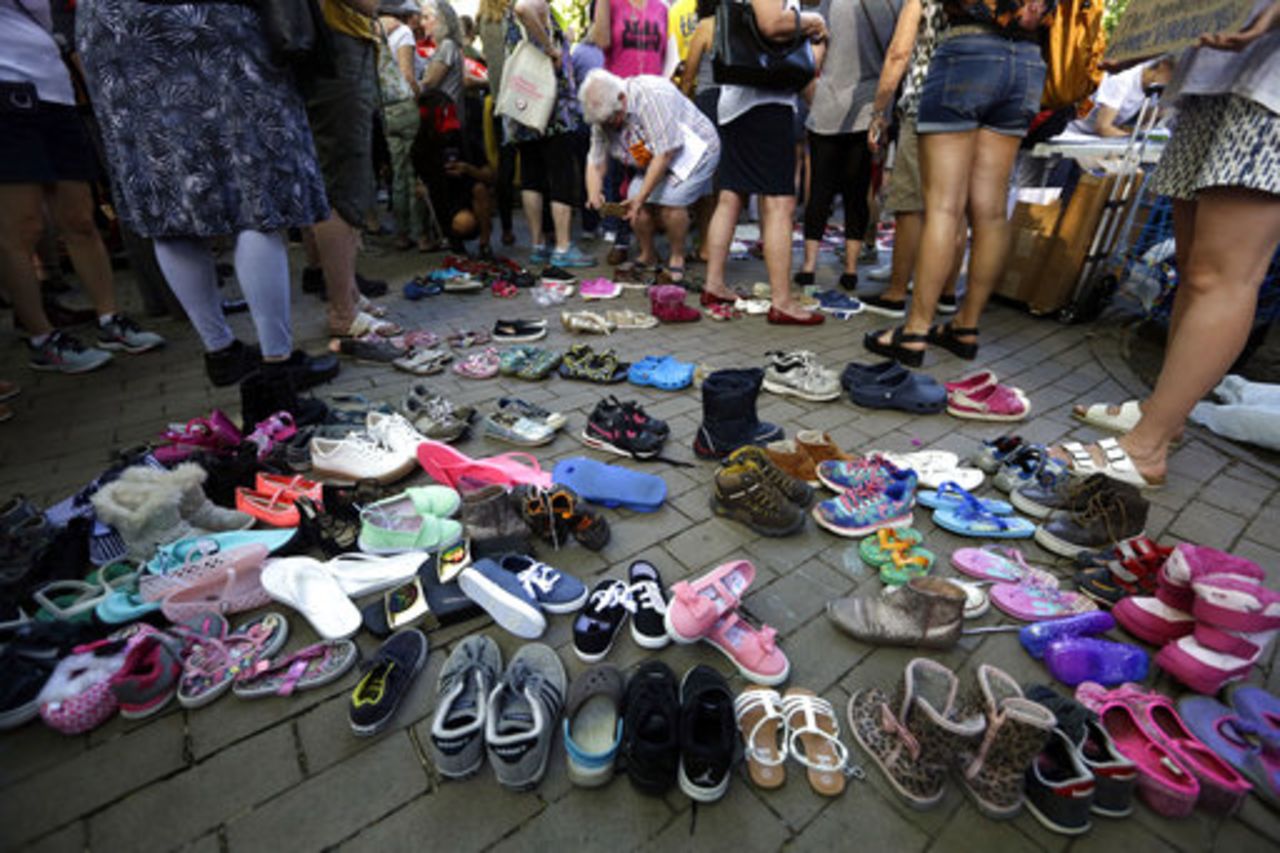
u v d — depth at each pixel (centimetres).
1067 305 428
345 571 175
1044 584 175
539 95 502
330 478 229
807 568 186
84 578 173
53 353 325
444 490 208
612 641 156
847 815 118
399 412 277
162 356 355
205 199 238
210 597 162
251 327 412
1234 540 198
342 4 303
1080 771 114
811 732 127
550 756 129
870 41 420
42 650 141
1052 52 320
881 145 463
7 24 279
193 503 189
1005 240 326
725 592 152
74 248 337
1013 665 153
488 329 409
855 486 215
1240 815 119
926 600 151
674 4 643
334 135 324
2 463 237
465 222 573
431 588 166
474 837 113
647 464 242
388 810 118
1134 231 430
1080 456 232
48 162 302
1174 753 120
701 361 352
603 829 115
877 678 149
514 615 154
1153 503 218
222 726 134
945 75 289
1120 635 161
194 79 223
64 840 112
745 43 346
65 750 129
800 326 421
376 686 137
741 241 712
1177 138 216
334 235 347
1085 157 425
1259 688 145
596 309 461
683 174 471
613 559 187
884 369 300
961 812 119
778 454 225
